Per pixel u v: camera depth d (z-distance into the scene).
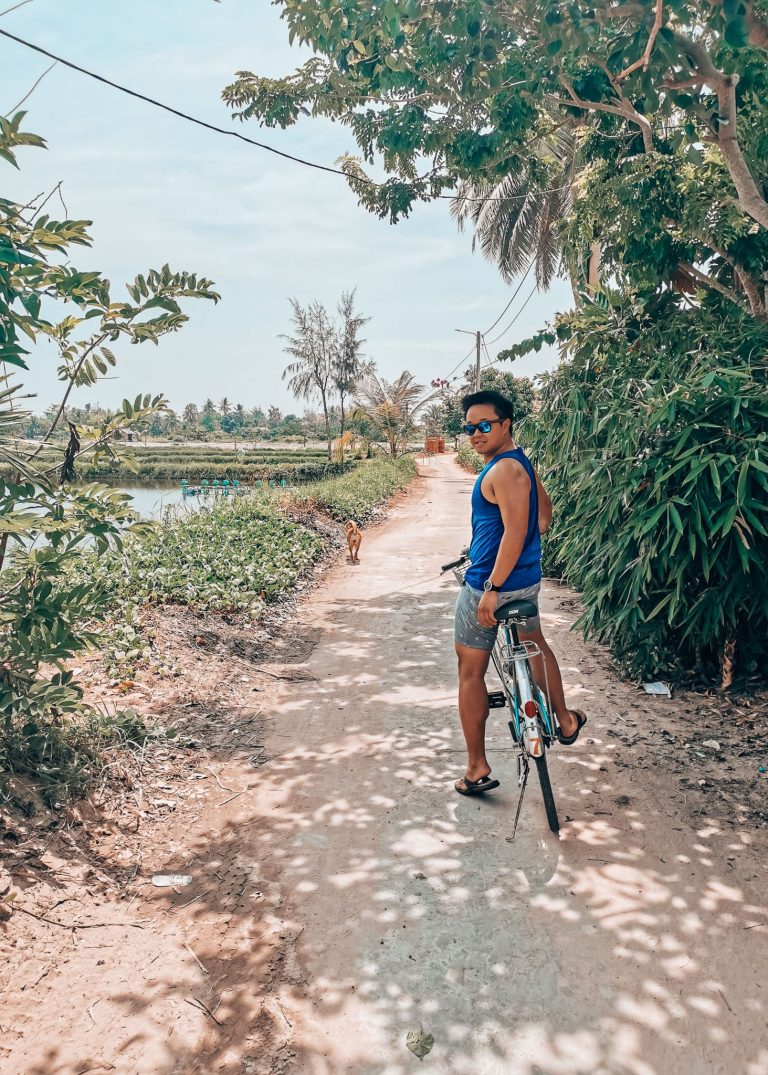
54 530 3.69
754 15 4.99
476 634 3.95
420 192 8.25
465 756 4.69
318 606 9.11
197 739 4.88
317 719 5.35
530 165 8.52
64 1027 2.57
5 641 3.84
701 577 5.57
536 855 3.55
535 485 3.85
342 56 6.57
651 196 7.32
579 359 7.78
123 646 6.04
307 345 46.28
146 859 3.57
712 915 3.09
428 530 17.03
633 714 5.23
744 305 7.53
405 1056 2.45
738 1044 2.47
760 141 6.80
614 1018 2.58
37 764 3.91
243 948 2.97
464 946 2.95
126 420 4.04
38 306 3.03
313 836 3.78
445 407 74.94
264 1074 2.39
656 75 5.85
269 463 63.34
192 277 3.76
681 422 5.55
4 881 3.17
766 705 5.19
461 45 5.89
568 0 5.24
